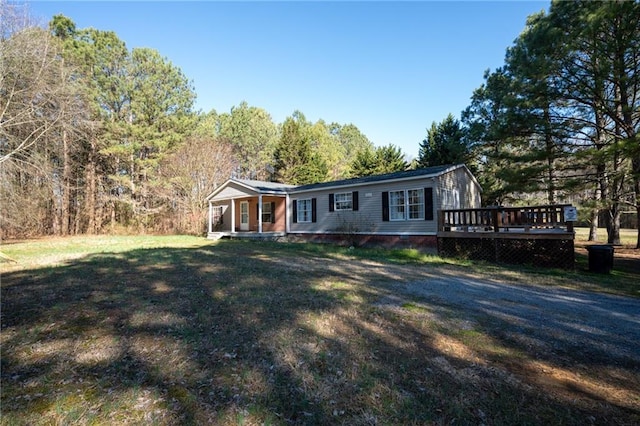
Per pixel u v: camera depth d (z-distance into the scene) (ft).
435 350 11.41
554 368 10.18
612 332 13.16
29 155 51.26
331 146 139.95
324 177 113.39
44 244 52.03
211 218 69.05
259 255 36.86
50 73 50.90
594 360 10.71
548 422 7.54
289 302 17.12
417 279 23.53
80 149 72.18
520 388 9.00
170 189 78.38
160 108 77.92
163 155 76.89
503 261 32.60
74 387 9.11
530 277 24.66
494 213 33.17
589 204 39.70
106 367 10.28
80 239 62.90
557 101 40.09
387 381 9.30
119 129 71.56
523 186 42.52
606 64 33.42
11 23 45.85
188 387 9.08
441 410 7.98
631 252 38.60
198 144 80.74
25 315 15.35
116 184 81.97
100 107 69.87
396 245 43.11
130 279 23.11
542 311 15.90
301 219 56.65
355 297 18.15
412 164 116.06
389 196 44.16
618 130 39.93
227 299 17.71
